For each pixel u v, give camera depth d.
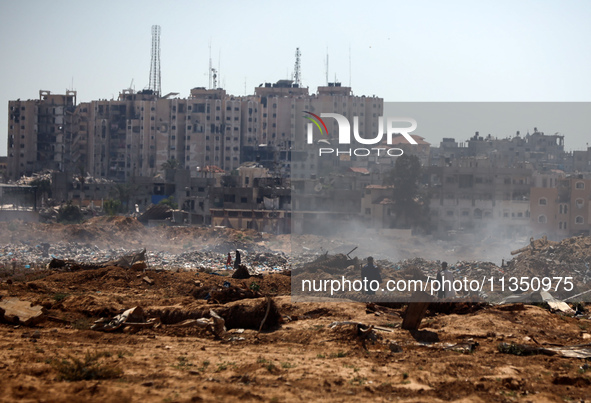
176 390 36.22
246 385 38.00
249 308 59.03
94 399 34.00
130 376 39.31
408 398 37.00
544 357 48.12
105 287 82.75
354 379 40.25
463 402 36.66
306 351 49.47
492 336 55.75
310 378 40.12
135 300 72.06
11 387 35.66
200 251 172.88
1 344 48.75
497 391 38.97
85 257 146.88
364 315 62.66
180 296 78.56
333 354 47.78
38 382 37.28
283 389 37.44
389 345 51.22
